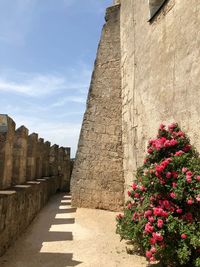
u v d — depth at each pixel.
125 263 4.54
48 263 4.53
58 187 14.59
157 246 3.71
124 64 8.88
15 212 5.57
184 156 3.99
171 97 5.08
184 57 4.65
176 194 3.74
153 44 6.07
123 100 8.98
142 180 4.18
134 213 4.38
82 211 8.66
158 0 6.35
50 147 13.05
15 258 4.70
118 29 9.78
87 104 9.66
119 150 9.14
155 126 5.82
